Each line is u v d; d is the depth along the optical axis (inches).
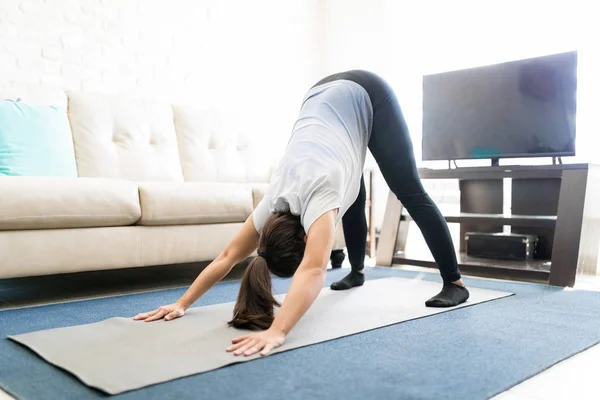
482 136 123.6
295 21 175.5
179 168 128.4
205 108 139.1
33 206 80.0
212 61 152.6
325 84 78.9
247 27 161.6
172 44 143.9
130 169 119.4
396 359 52.2
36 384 45.2
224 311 72.4
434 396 42.4
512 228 131.4
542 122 115.1
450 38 152.3
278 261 61.0
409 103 161.0
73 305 81.6
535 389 45.4
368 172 148.6
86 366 48.8
